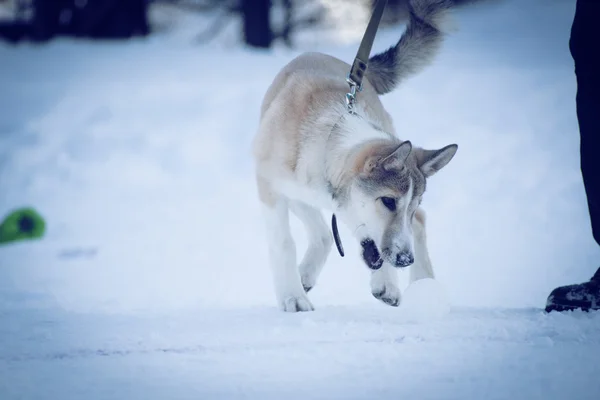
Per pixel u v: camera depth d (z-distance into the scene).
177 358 4.39
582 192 10.24
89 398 3.70
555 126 12.58
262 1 23.00
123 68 18.72
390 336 4.73
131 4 24.27
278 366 4.14
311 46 25.20
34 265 9.07
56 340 4.96
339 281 7.41
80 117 15.34
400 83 7.06
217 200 12.17
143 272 8.44
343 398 3.59
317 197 5.87
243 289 7.27
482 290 6.64
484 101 13.97
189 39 28.28
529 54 17.47
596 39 5.49
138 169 13.58
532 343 4.46
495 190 10.84
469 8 23.27
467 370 3.96
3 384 3.97
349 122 5.79
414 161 5.62
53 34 24.27
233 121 14.75
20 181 13.41
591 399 3.50
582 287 5.41
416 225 6.38
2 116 16.03
